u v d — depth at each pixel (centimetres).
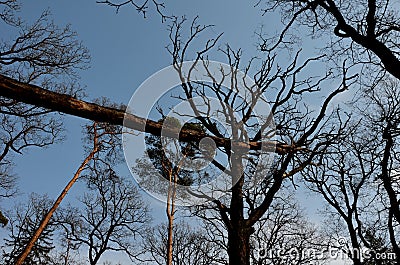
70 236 2427
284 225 1827
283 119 671
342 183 1650
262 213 717
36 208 2372
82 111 267
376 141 1169
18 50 1321
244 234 698
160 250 2630
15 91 242
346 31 708
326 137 612
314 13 761
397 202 1189
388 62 662
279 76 755
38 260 2323
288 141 570
